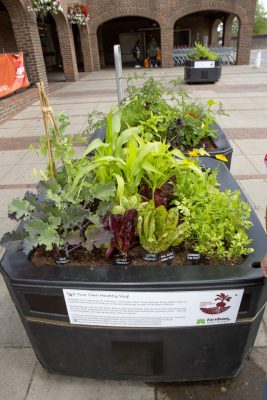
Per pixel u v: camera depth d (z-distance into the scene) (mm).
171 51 19047
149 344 1684
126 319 1566
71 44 14398
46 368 1868
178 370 1778
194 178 1936
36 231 1578
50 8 10227
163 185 2277
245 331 1617
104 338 1663
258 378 1893
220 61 12227
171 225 1594
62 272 1522
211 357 1716
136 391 1858
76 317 1585
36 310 1605
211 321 1557
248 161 4801
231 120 6922
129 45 25719
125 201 1771
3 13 12867
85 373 1852
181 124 3383
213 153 3127
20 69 8859
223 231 1641
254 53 30516
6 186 4289
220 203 1717
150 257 1583
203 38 25781
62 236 1641
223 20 23547
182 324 1566
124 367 1793
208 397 1812
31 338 1747
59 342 1710
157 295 1464
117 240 1585
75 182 1741
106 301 1507
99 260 1606
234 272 1461
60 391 1871
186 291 1446
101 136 3541
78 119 7496
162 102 4121
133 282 1438
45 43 20750
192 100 9023
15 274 1515
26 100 9008
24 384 1916
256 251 1590
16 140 6160
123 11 18094
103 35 25406
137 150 1911
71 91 11664
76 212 1622
